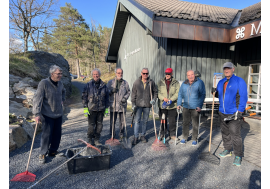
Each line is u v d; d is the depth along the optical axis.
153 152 3.27
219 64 6.53
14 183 2.26
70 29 30.44
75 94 13.34
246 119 5.64
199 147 3.50
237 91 2.80
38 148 3.41
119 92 3.87
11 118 3.86
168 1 8.30
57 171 2.57
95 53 35.22
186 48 6.21
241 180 2.36
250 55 6.32
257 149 3.32
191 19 5.20
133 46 10.30
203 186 2.24
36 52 10.11
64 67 12.25
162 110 3.83
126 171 2.59
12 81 6.25
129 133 4.53
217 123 5.33
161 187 2.21
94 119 3.33
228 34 5.33
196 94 3.49
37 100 2.62
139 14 6.09
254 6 6.98
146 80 3.62
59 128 3.03
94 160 2.55
